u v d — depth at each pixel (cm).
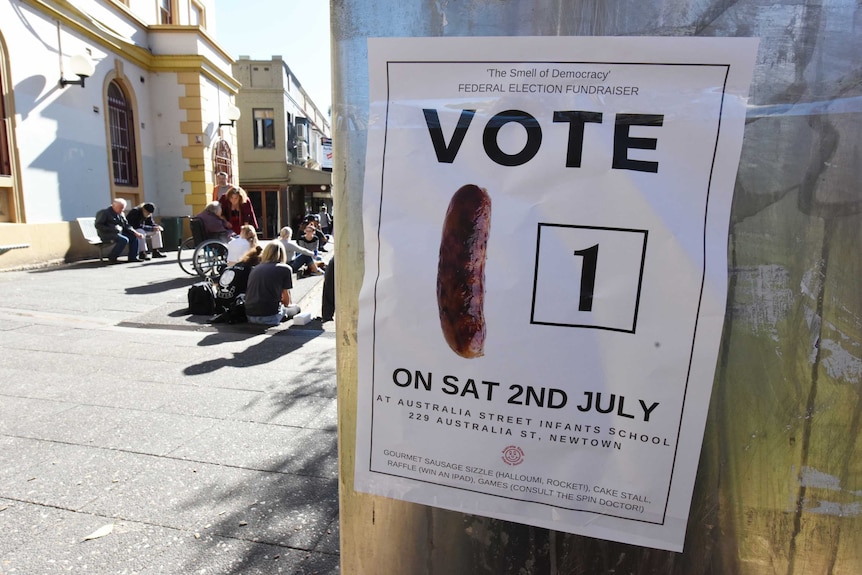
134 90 1455
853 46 98
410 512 126
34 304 754
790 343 105
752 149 102
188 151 1591
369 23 114
